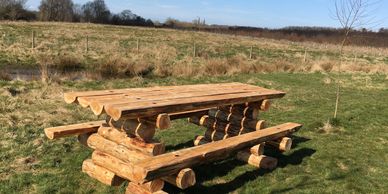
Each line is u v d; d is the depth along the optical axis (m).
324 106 11.32
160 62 16.86
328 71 20.78
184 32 50.41
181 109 4.79
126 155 4.61
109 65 14.99
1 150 5.89
